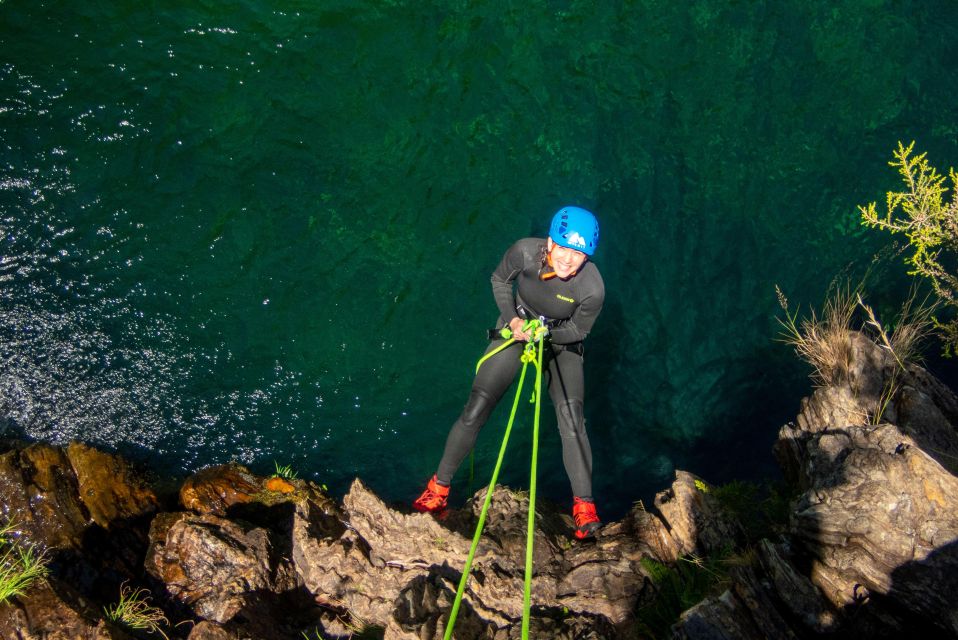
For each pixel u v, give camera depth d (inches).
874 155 259.8
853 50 267.9
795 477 157.9
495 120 247.9
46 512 146.6
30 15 226.8
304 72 241.1
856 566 113.3
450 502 211.5
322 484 203.0
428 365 224.5
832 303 244.2
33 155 220.2
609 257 243.9
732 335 243.1
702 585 129.0
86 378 201.6
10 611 115.5
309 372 216.4
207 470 167.0
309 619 134.6
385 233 233.3
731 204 253.0
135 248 218.5
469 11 252.2
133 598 131.1
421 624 121.8
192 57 235.3
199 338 213.3
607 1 260.4
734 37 263.7
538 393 139.8
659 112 257.4
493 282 153.2
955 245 164.1
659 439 234.7
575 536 152.3
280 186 231.3
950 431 140.2
